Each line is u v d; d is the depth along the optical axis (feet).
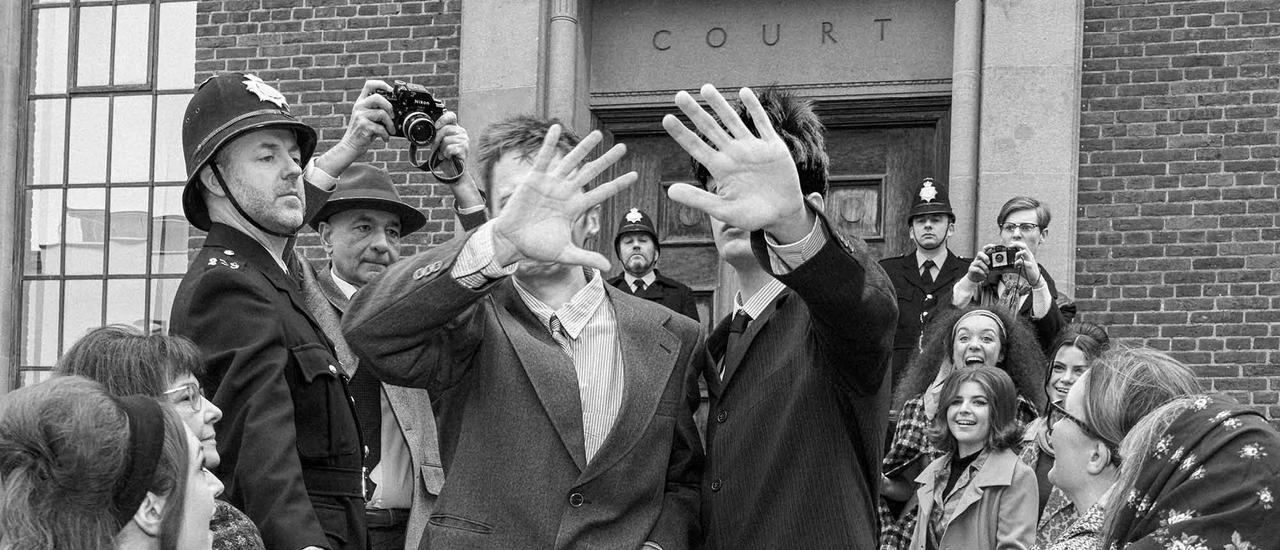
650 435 10.04
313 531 9.94
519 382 10.00
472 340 10.07
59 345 29.22
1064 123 23.54
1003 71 23.85
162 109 29.07
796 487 9.83
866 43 25.72
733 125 8.72
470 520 9.79
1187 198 23.34
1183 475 9.16
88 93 29.43
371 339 9.41
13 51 29.63
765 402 10.02
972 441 15.15
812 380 9.89
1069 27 23.68
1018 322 17.39
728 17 26.27
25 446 7.00
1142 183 23.52
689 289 23.76
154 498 7.36
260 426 10.13
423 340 9.48
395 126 12.89
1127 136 23.67
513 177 10.96
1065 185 23.40
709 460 10.30
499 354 10.10
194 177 11.18
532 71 25.63
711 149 8.72
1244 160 23.22
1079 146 23.77
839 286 8.91
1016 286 18.95
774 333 10.23
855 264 8.96
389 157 26.37
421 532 12.50
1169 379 10.22
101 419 7.09
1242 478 8.95
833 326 9.13
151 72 29.14
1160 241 23.35
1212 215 23.22
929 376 17.89
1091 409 10.44
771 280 10.45
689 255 26.43
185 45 28.96
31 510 6.92
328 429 10.91
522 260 9.90
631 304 10.66
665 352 10.37
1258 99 23.29
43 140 29.60
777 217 8.69
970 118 23.99
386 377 9.64
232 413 10.32
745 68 26.13
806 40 25.95
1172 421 9.48
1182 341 23.06
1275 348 22.70
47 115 29.60
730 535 10.00
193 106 11.51
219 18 27.91
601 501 9.80
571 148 11.18
